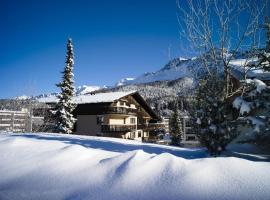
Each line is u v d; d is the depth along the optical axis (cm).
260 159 881
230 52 997
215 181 468
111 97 3628
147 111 4541
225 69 959
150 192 456
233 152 983
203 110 960
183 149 1150
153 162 559
